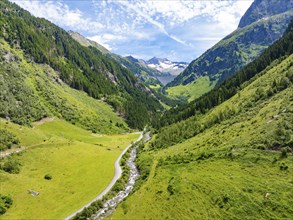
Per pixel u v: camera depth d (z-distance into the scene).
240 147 90.81
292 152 74.44
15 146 123.88
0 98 179.88
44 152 127.19
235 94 189.25
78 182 105.81
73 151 141.50
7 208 79.31
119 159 145.25
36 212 80.19
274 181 66.38
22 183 94.31
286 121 87.44
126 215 76.25
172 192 78.12
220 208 65.19
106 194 96.50
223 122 137.38
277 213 57.44
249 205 62.06
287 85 130.88
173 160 109.06
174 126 193.25
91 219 79.56
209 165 87.69
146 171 112.81
